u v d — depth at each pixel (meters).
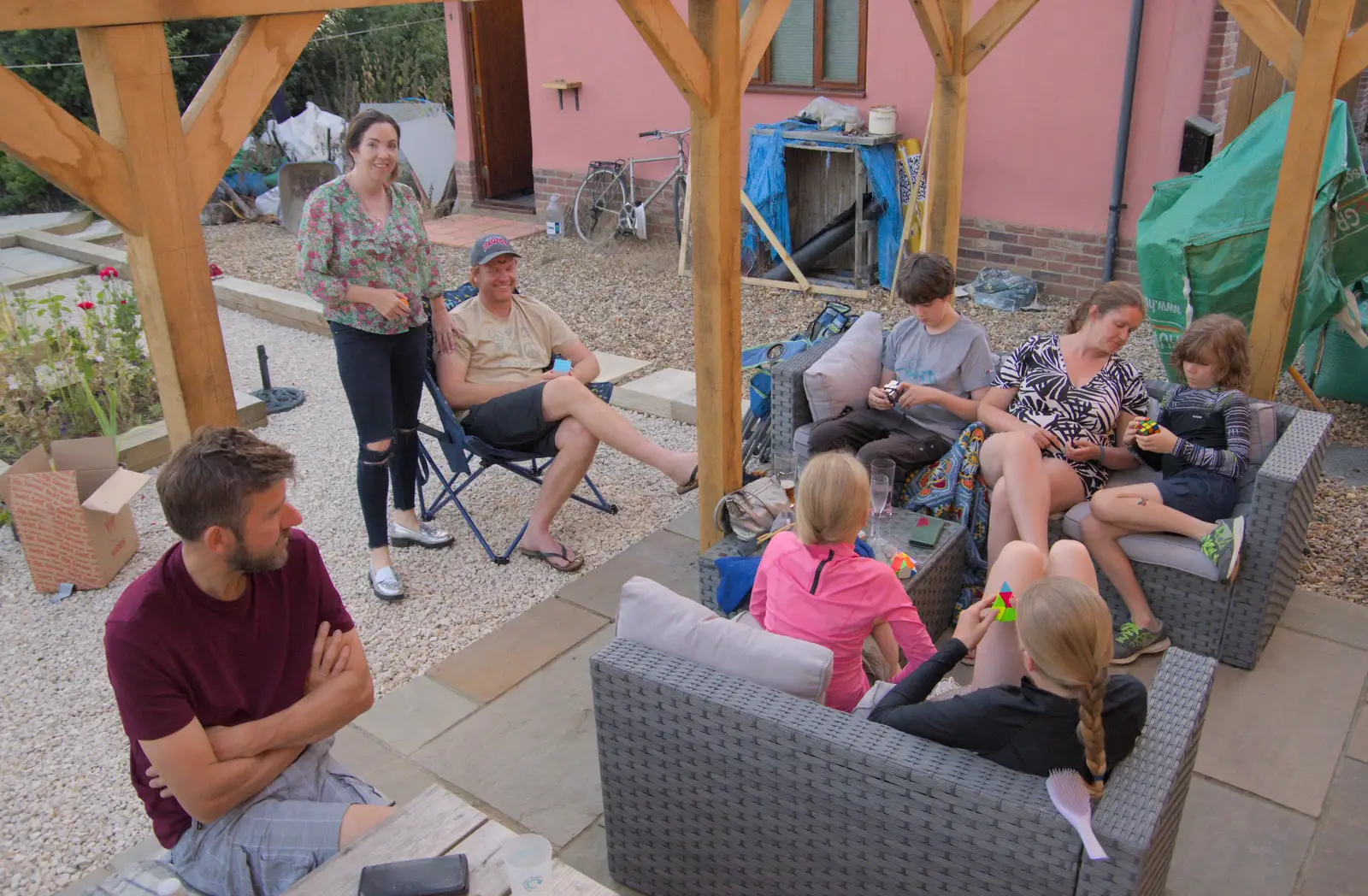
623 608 2.59
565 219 9.67
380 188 3.77
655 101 8.78
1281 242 3.78
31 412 5.17
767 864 2.41
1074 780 1.96
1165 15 6.39
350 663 2.24
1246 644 3.40
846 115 7.57
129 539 4.37
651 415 5.88
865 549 3.19
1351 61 3.47
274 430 5.72
